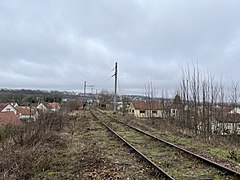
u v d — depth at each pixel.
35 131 13.42
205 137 17.00
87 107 77.12
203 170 8.49
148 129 21.67
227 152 11.53
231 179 7.48
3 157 9.15
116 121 28.56
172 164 9.26
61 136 15.06
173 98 29.78
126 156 10.66
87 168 8.79
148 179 7.54
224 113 23.77
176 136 17.30
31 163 8.82
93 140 14.92
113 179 7.56
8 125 19.00
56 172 8.47
